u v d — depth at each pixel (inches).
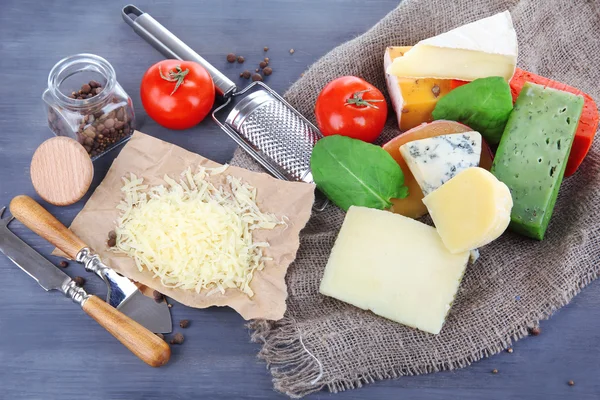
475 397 28.4
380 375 28.4
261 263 29.7
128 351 29.2
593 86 33.9
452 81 31.5
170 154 31.4
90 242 30.4
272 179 30.7
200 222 29.7
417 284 28.7
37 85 33.7
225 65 34.6
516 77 31.6
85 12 35.2
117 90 31.6
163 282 29.5
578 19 33.9
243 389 28.7
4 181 31.9
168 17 35.3
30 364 29.0
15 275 30.2
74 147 30.6
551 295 28.9
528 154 29.6
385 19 33.3
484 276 29.7
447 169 29.6
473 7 33.8
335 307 29.7
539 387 28.5
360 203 30.3
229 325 29.5
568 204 31.2
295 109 33.0
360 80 31.3
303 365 28.5
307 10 35.6
